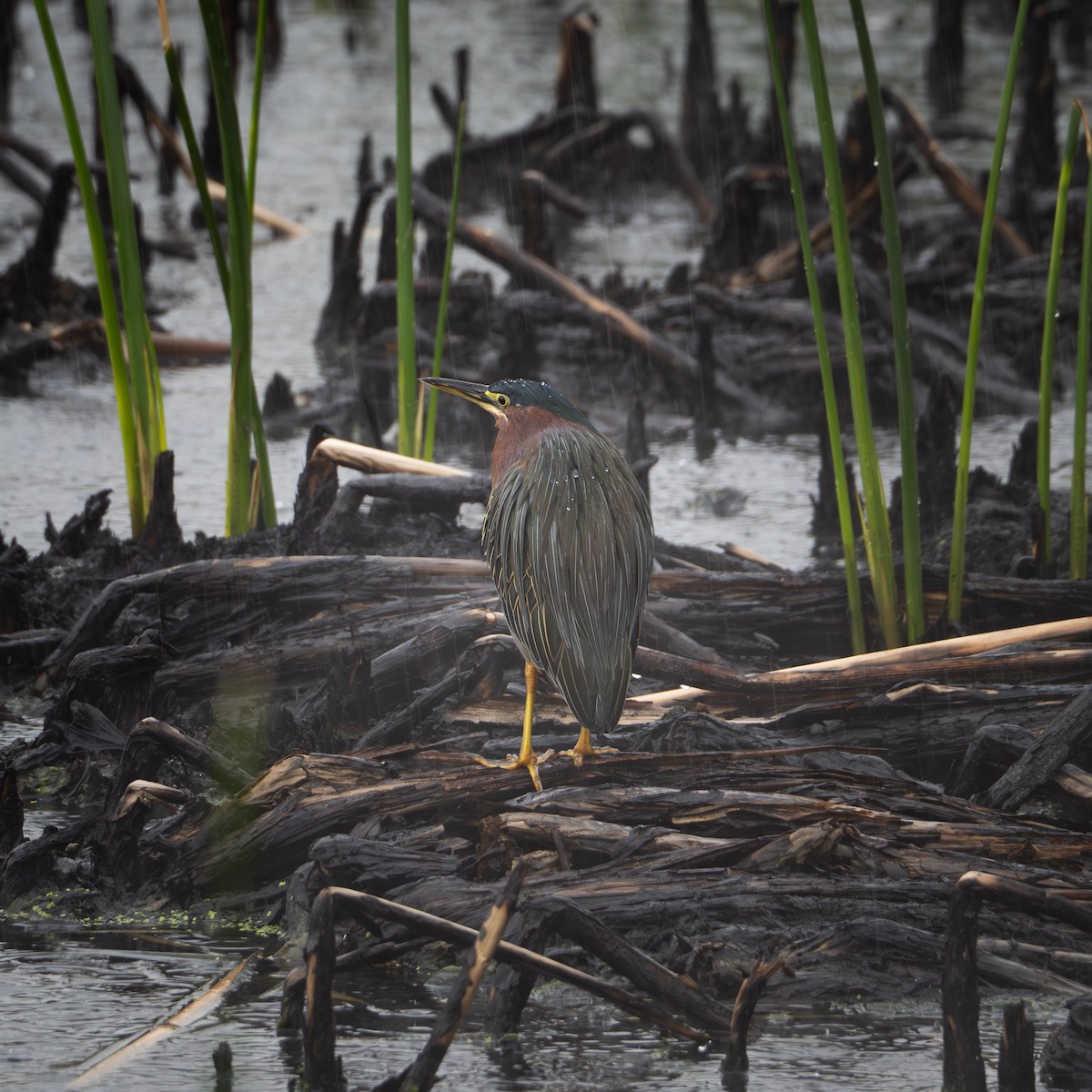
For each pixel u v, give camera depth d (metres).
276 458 18.77
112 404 21.50
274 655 10.72
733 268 26.67
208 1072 6.53
